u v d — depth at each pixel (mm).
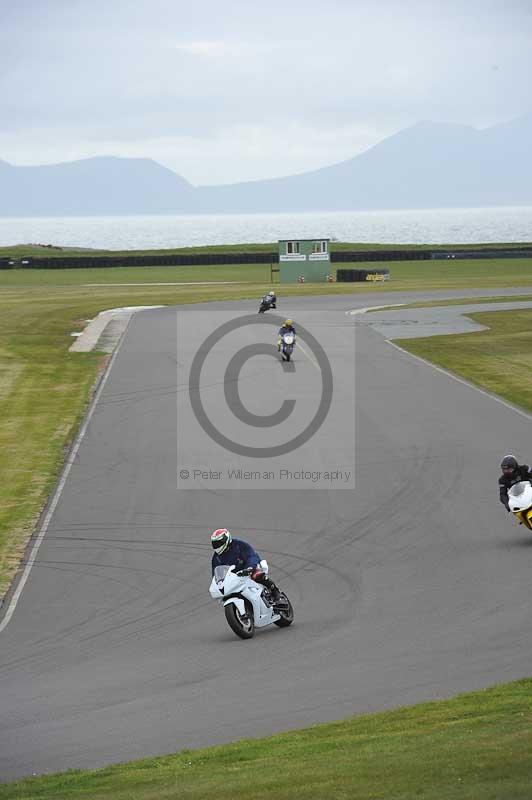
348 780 18219
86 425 72812
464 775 17688
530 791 16312
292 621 34719
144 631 35125
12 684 30391
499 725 21484
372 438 64938
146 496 53656
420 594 36344
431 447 61562
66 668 31625
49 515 51031
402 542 43344
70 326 137750
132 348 114000
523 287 192125
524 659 28344
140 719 25906
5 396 86625
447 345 111938
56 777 21578
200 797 18172
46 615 37500
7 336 128250
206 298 172125
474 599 35188
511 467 42656
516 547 41281
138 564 42875
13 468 61312
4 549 45844
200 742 23625
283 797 17453
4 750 24422
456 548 41875
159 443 66125
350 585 38219
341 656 30328
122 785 20125
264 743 22562
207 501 52094
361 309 152875
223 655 31562
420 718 23188
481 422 68750
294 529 46312
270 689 27609
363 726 23141
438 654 29594
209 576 40906
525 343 113188
